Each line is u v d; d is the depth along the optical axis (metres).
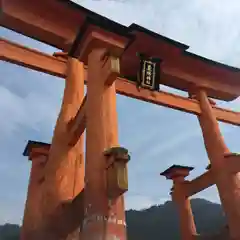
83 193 7.59
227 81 17.28
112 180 6.36
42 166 13.07
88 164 7.21
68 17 12.14
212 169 14.48
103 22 8.47
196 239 15.03
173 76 15.96
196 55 15.62
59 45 12.70
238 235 12.41
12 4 11.31
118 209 6.49
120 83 14.88
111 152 6.60
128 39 8.73
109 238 6.11
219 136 14.97
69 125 10.54
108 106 7.95
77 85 11.92
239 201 12.92
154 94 15.59
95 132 7.52
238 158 13.43
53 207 9.45
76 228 7.88
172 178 17.47
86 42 8.68
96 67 8.44
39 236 9.20
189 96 17.36
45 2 11.59
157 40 14.20
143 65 14.22
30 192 12.27
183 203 16.41
